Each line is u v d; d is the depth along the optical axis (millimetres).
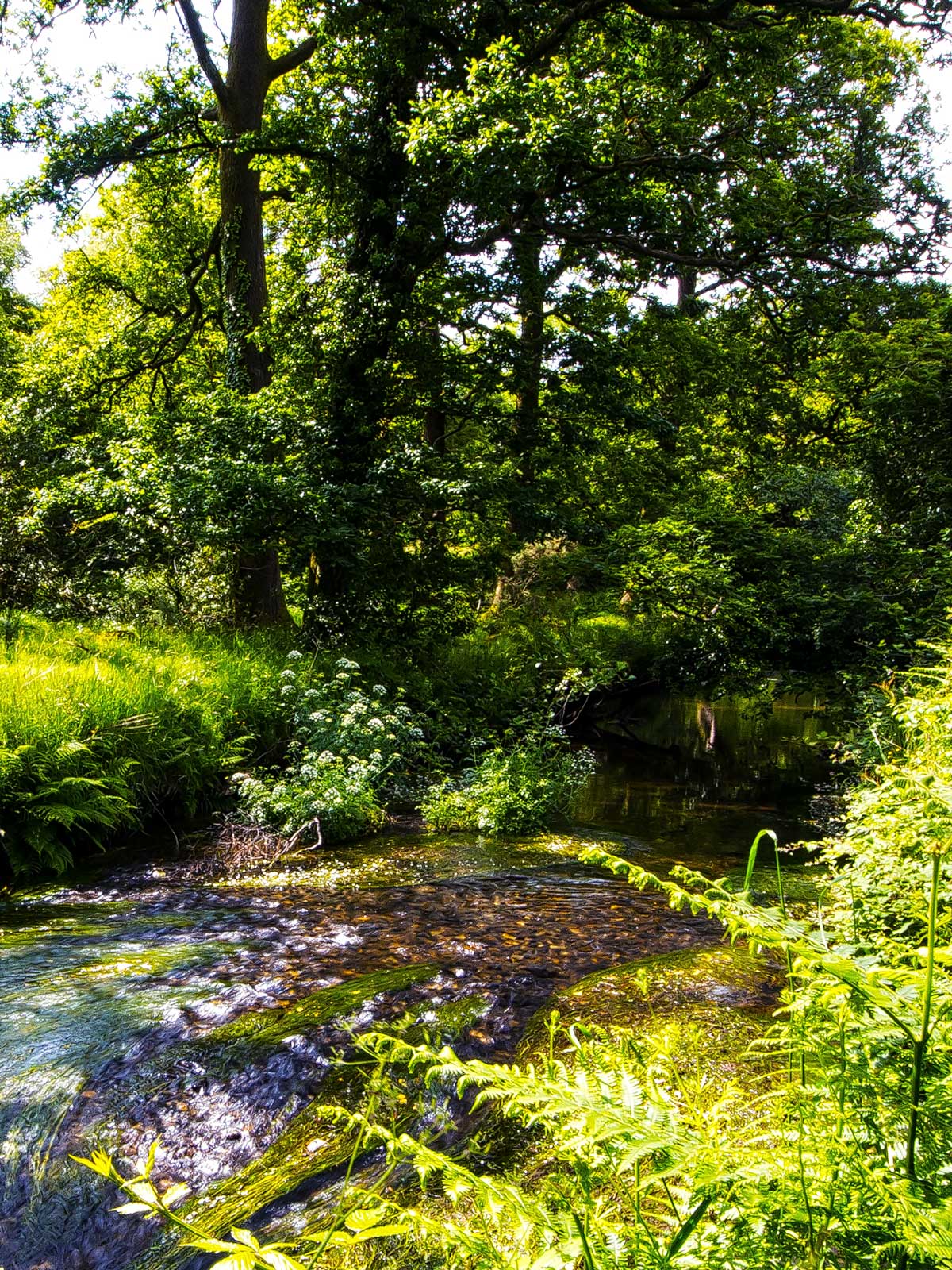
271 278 16828
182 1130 3174
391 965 4586
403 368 14219
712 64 14195
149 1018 3924
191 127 14609
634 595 12594
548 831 8094
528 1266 1154
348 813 7535
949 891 1716
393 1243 2314
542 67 13508
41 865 6332
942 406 13008
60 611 11430
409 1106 3217
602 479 18359
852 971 1089
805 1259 1173
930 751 2715
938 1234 955
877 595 11016
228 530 10656
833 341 16609
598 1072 1294
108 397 16250
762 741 14984
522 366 14305
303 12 15320
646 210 13664
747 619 11328
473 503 12695
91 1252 2693
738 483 17188
